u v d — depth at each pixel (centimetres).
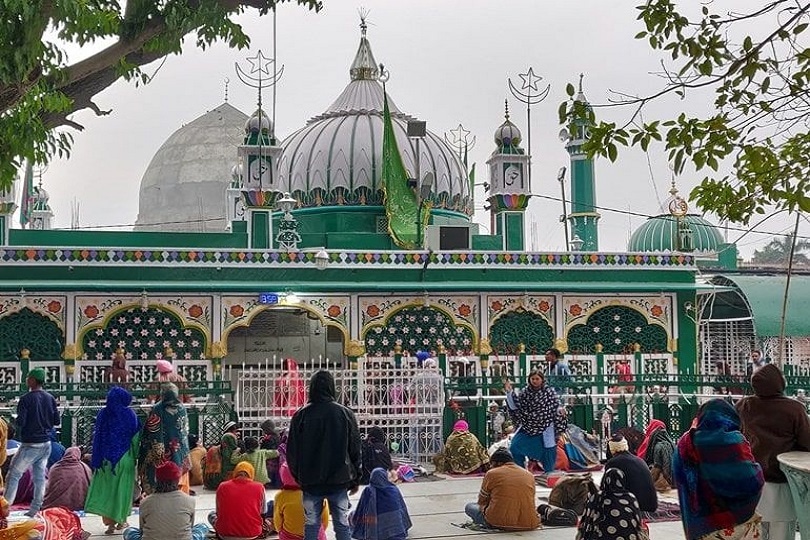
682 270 1938
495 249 2027
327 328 2008
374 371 1457
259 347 2009
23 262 1677
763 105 581
